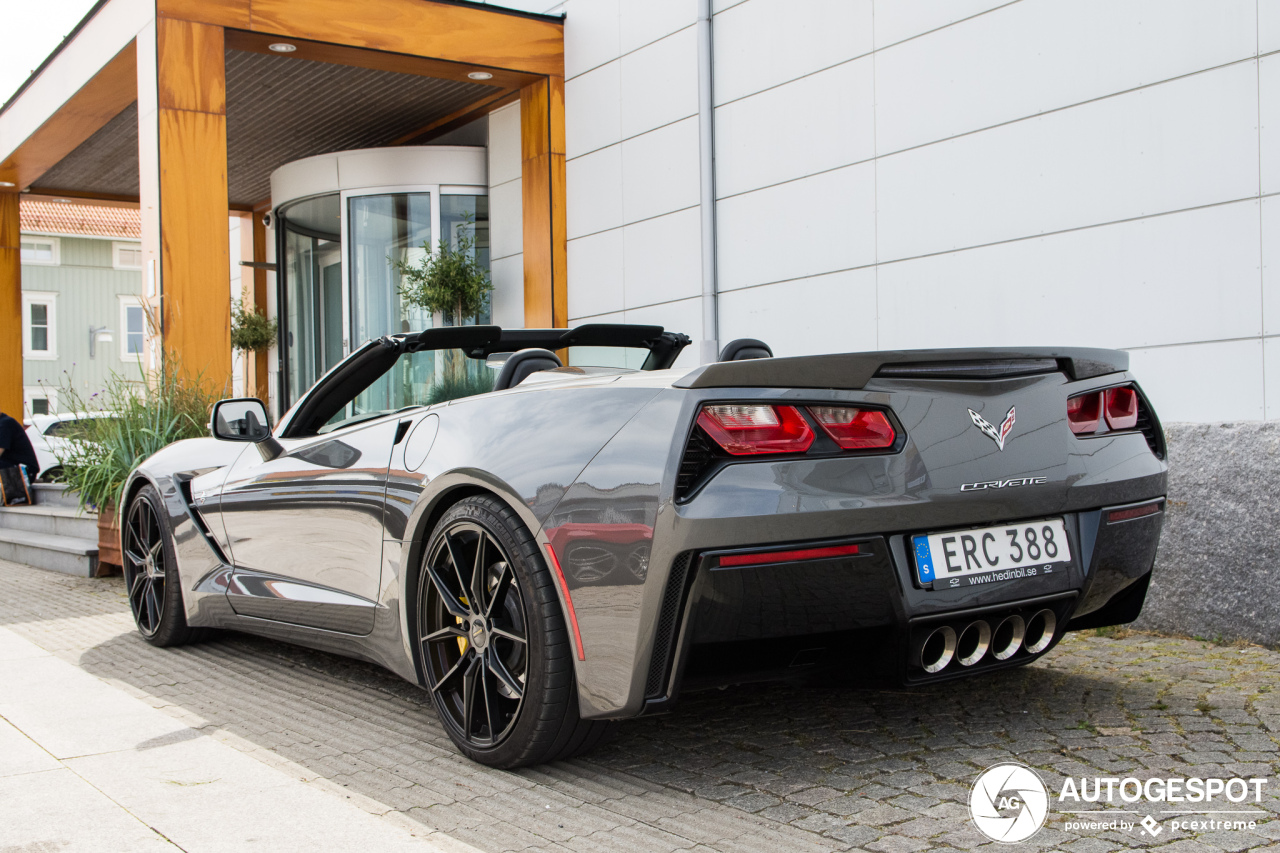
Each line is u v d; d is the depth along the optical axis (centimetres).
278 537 346
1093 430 263
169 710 317
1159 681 328
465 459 258
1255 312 425
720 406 221
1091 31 486
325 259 1096
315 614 325
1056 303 503
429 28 794
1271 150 420
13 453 918
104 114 972
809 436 222
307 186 1038
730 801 228
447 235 969
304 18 752
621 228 780
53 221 3097
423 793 238
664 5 736
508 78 841
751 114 671
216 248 727
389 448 297
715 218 700
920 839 204
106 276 3173
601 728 246
